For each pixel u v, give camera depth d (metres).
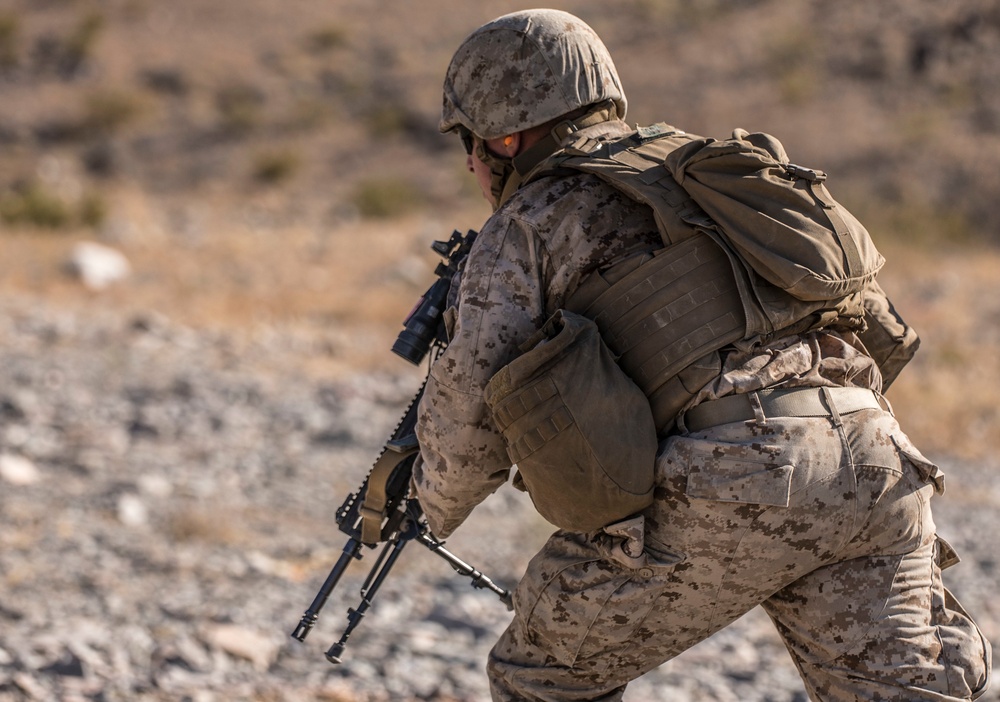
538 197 6.38
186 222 63.69
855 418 6.20
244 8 108.38
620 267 6.21
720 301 6.11
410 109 89.56
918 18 90.69
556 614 6.37
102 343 30.73
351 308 37.72
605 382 5.94
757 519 5.99
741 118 80.94
